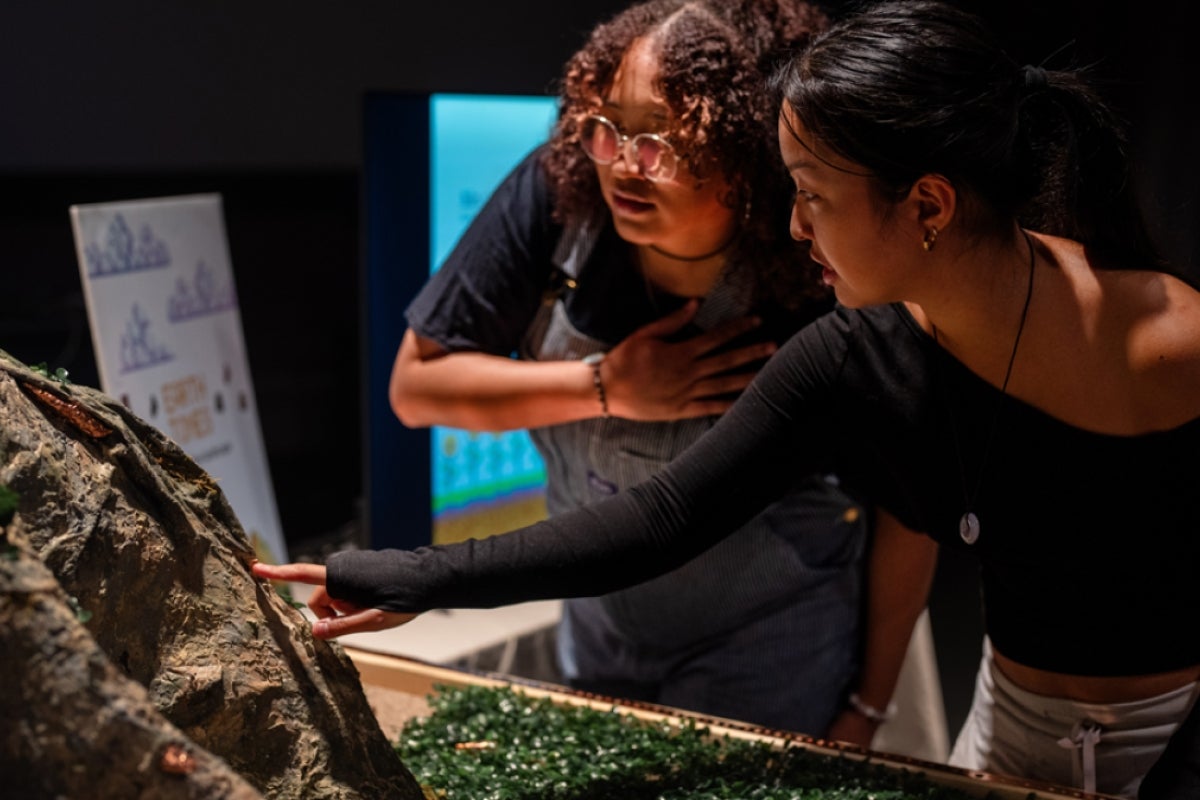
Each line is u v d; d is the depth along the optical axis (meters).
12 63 3.35
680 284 1.74
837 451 1.61
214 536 1.25
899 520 1.68
